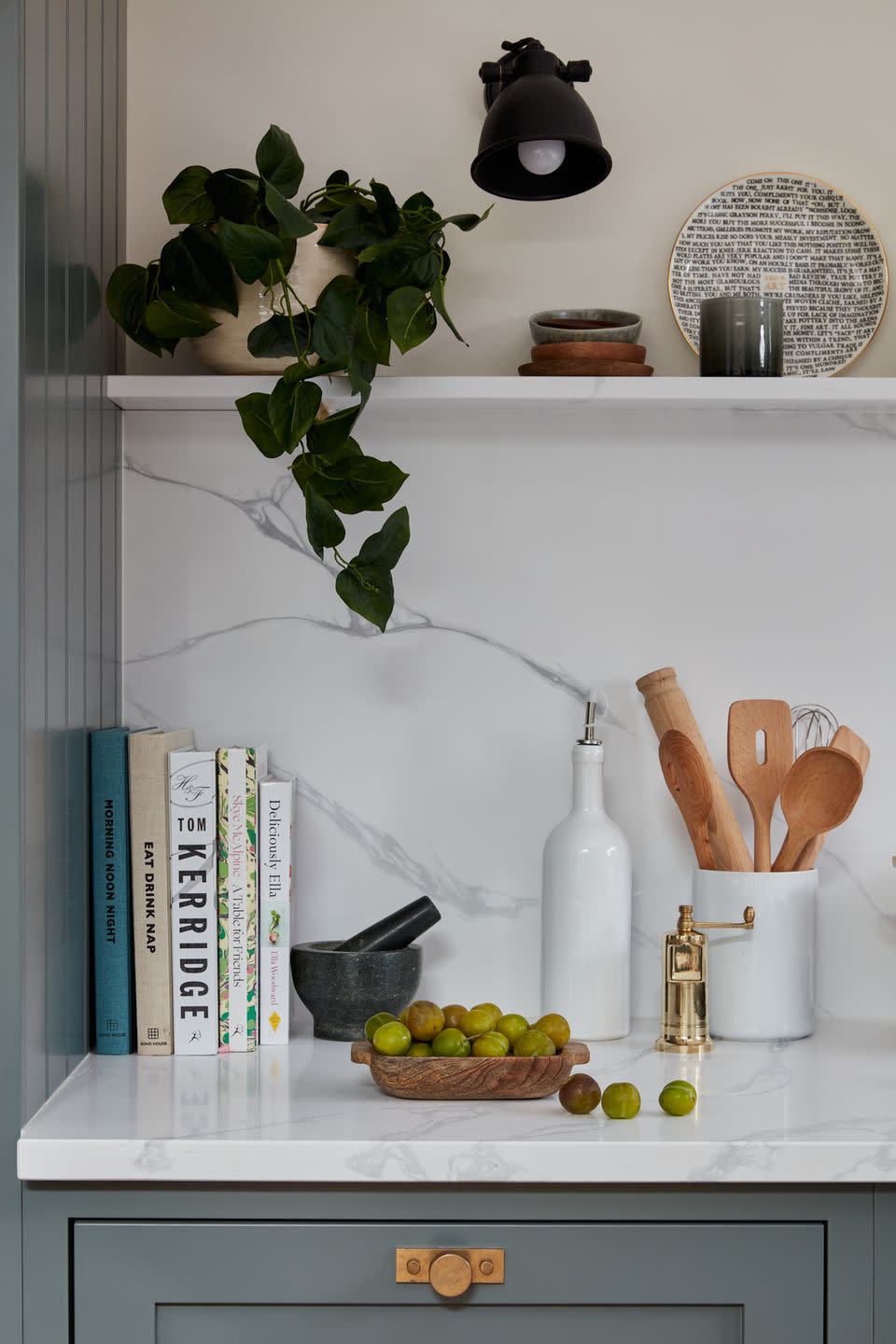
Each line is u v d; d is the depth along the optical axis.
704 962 1.45
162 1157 1.11
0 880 1.15
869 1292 1.14
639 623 1.61
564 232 1.62
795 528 1.61
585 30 1.62
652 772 1.61
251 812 1.43
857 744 1.55
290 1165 1.11
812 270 1.62
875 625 1.61
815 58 1.62
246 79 1.61
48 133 1.22
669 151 1.62
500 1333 1.16
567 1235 1.15
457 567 1.61
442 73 1.62
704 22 1.62
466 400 1.48
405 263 1.37
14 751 1.15
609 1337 1.16
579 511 1.61
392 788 1.61
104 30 1.49
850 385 1.46
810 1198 1.15
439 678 1.61
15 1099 1.14
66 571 1.31
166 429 1.60
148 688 1.61
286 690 1.61
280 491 1.60
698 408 1.59
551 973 1.49
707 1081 1.31
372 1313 1.16
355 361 1.36
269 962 1.45
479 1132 1.14
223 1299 1.15
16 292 1.14
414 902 1.51
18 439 1.14
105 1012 1.41
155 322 1.39
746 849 1.51
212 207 1.42
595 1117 1.19
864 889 1.61
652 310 1.62
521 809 1.61
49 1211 1.15
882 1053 1.42
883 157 1.62
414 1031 1.28
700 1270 1.15
